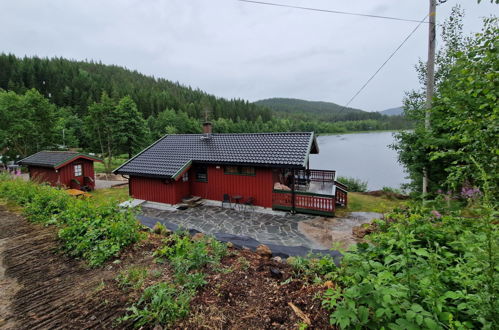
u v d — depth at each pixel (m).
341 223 8.54
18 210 6.68
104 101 26.92
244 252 3.99
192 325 2.31
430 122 7.90
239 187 10.90
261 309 2.46
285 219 9.09
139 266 3.54
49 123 29.34
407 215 3.54
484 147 3.21
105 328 2.39
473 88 3.05
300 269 3.13
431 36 7.86
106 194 14.48
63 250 4.22
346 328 1.88
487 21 2.93
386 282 1.81
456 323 1.44
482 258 1.63
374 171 28.36
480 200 2.57
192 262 3.30
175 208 10.68
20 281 3.35
